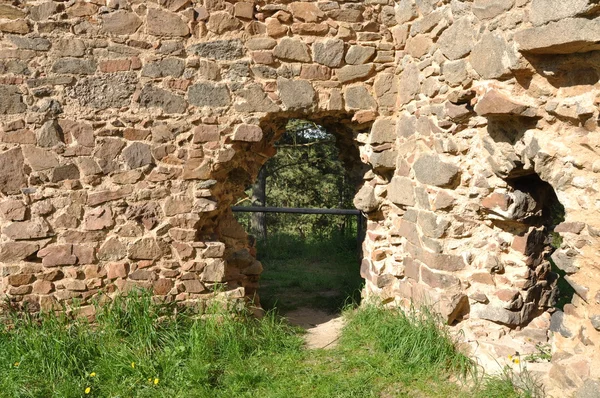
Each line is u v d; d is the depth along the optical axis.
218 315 3.87
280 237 8.45
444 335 3.52
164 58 3.79
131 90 3.76
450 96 3.36
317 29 4.01
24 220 3.68
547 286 3.59
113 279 3.83
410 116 3.95
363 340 3.82
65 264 3.76
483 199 3.41
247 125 3.94
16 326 3.63
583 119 2.57
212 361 3.47
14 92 3.60
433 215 3.60
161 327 3.73
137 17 3.74
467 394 3.08
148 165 3.83
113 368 3.28
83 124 3.71
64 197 3.73
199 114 3.87
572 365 2.73
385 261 4.34
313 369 3.46
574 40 2.39
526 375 3.05
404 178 4.04
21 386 3.08
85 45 3.68
